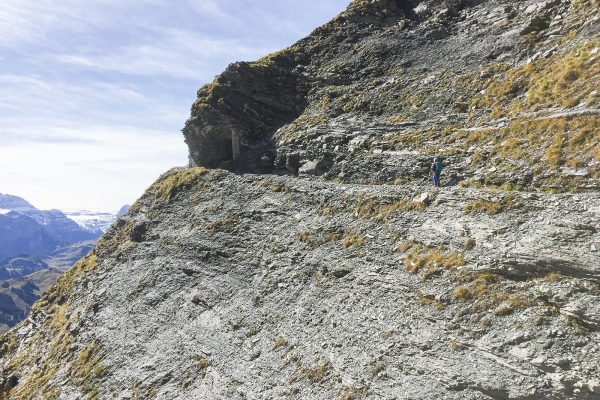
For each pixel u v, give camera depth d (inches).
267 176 1131.9
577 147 680.4
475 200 650.2
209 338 772.6
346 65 1483.8
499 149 797.9
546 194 597.3
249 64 1541.6
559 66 872.9
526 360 426.9
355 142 1078.4
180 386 716.7
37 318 1314.0
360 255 705.6
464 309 513.3
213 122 1380.4
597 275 451.5
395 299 591.5
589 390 381.4
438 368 473.7
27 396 957.8
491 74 1046.4
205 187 1214.3
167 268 1038.4
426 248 629.0
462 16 1502.2
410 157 930.7
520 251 521.7
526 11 1273.4
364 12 1748.3
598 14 954.7
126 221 1370.6
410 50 1416.1
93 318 1060.5
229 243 962.1
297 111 1416.1
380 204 783.1
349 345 575.2
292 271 781.3
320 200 900.6
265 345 677.9
